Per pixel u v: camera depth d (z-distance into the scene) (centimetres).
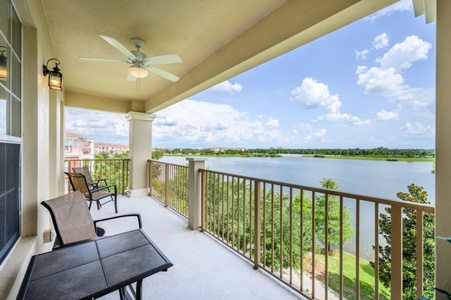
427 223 208
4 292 105
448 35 101
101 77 402
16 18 158
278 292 191
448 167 101
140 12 219
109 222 358
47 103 232
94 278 109
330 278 374
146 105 570
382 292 294
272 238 217
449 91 101
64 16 224
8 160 139
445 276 101
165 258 130
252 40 240
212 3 206
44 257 129
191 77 359
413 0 140
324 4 174
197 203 332
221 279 209
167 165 464
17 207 155
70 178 394
